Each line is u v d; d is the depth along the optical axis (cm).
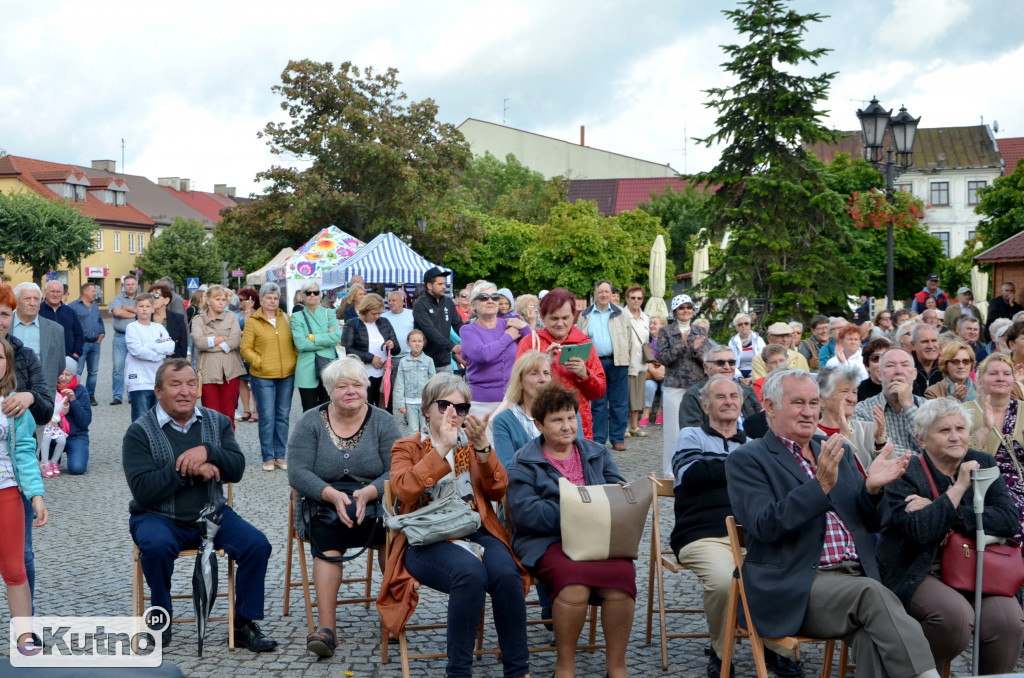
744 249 1684
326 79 3731
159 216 8488
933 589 469
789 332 1066
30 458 523
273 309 1095
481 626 544
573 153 7450
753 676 510
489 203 6494
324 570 545
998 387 580
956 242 6719
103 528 821
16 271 5388
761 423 629
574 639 491
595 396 695
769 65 1630
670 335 1023
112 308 1717
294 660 527
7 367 523
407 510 522
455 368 1370
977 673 463
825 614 440
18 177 6912
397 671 512
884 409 648
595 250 3581
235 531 548
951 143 6875
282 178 3784
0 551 514
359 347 1180
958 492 466
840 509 472
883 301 3900
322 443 576
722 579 507
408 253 2161
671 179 6819
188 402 561
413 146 3800
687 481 554
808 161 1692
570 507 494
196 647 545
